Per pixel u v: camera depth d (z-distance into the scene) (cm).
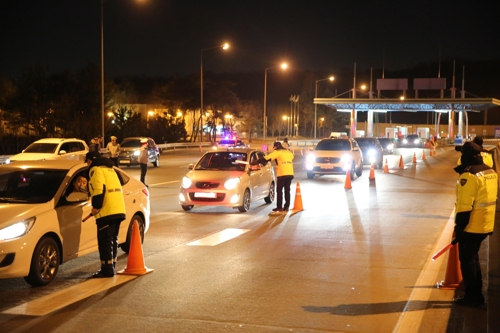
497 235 1177
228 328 607
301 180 2478
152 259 940
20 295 735
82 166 895
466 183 660
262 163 1495
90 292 746
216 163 1591
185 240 1109
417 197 1833
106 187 820
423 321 633
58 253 808
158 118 7450
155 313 657
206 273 845
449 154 5075
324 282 796
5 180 864
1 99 6569
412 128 10962
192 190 1474
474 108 8100
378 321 632
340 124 12588
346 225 1285
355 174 2555
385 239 1118
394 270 867
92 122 6112
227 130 8669
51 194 823
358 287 771
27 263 746
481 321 633
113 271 833
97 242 875
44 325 618
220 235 1162
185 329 604
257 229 1234
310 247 1039
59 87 6475
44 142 2394
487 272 870
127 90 9550
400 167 3212
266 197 1678
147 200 1045
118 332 595
